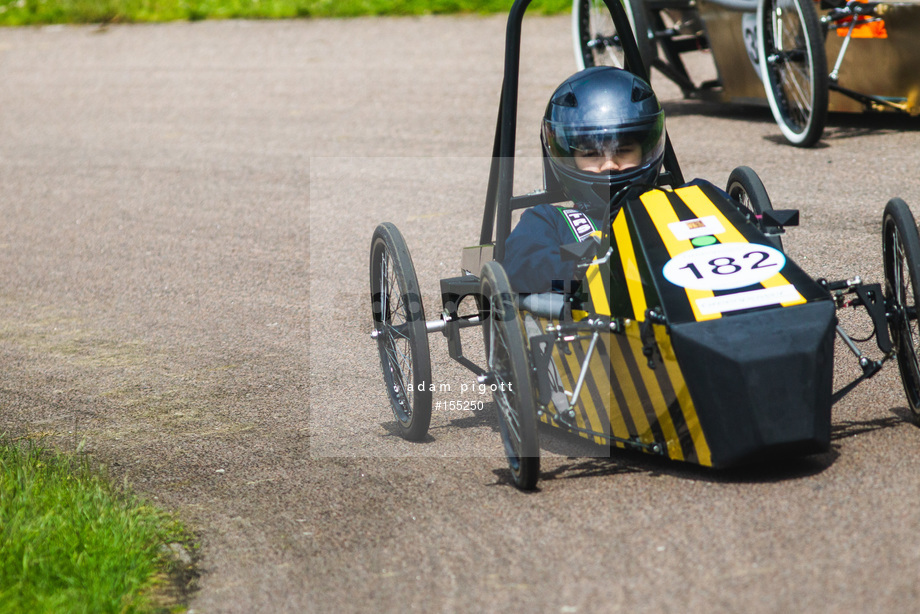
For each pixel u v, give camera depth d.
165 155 42.62
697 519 13.09
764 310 13.62
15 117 51.66
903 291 15.19
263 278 28.25
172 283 28.61
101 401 21.06
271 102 49.53
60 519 14.55
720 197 15.59
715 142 34.72
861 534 12.27
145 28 71.75
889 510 12.73
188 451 18.03
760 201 17.48
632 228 14.93
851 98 33.44
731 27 36.28
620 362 14.55
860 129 34.09
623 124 15.84
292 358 22.55
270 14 71.19
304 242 30.84
